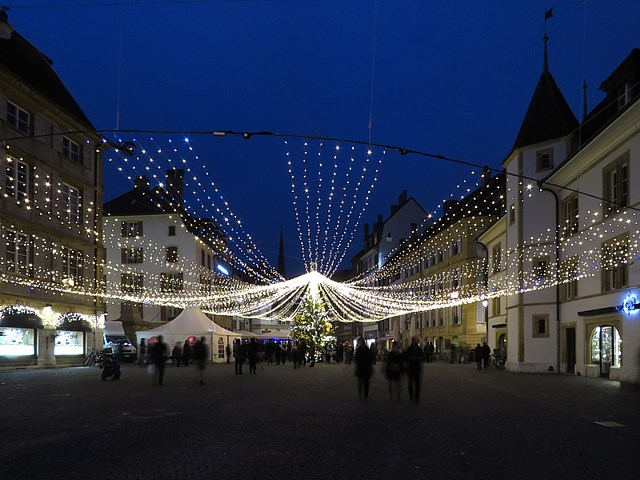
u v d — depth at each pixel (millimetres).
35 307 34188
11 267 32406
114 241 63344
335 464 8625
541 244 33781
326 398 17938
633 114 23922
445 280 58375
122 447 9844
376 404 16391
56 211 36406
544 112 35125
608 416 14125
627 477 8086
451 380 26562
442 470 8344
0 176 31188
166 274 62688
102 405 15875
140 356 42844
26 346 33906
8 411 14562
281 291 53031
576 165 30094
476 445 10227
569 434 11477
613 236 26672
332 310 52438
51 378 26781
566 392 20422
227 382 24734
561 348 32500
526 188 34562
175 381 25266
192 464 8570
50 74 38438
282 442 10328
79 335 38906
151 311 62500
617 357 26859
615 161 26625
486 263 47812
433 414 14266
